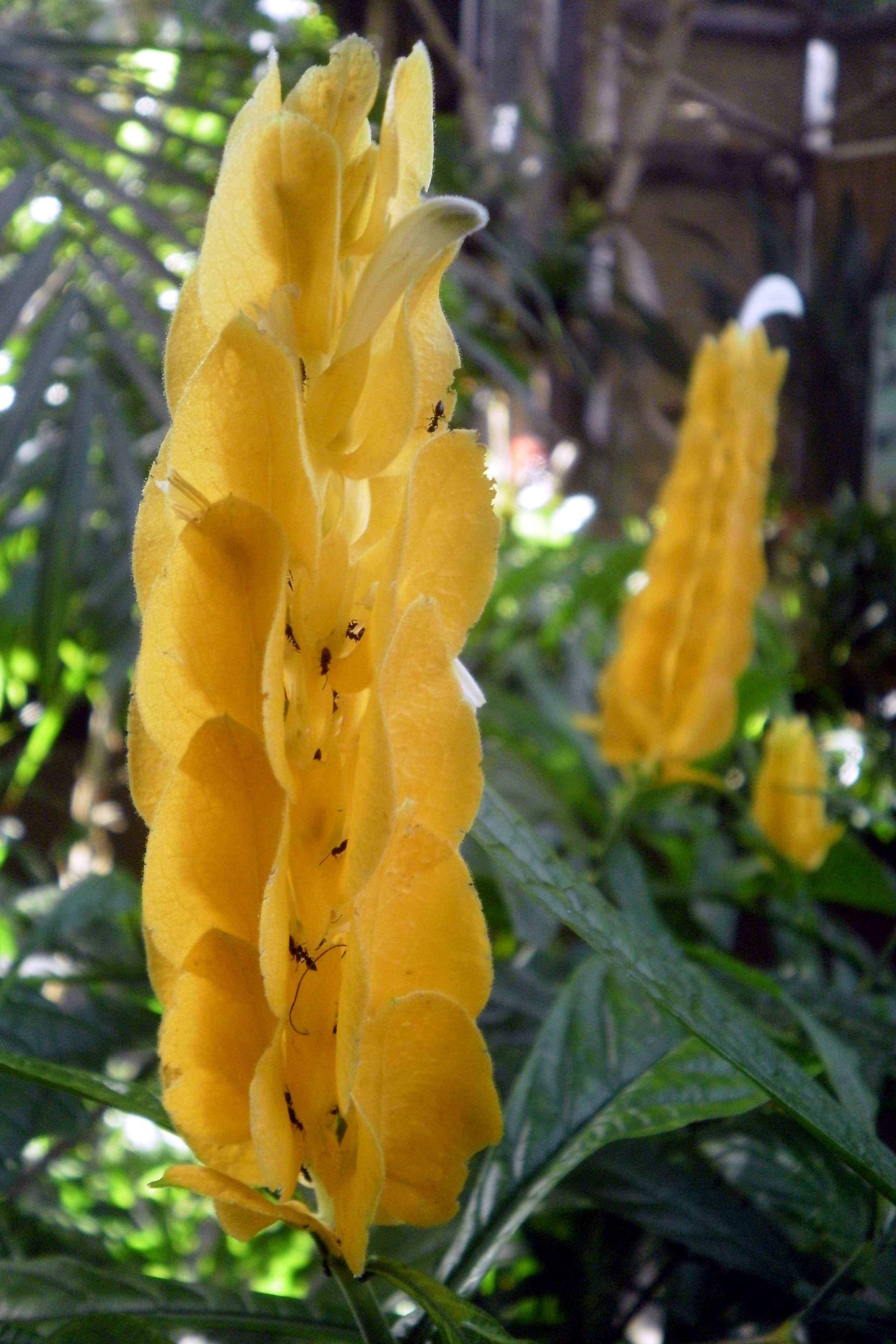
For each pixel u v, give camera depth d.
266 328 0.15
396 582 0.15
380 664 0.15
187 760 0.15
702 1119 0.20
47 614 0.45
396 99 0.17
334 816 0.15
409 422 0.15
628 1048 0.22
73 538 0.45
